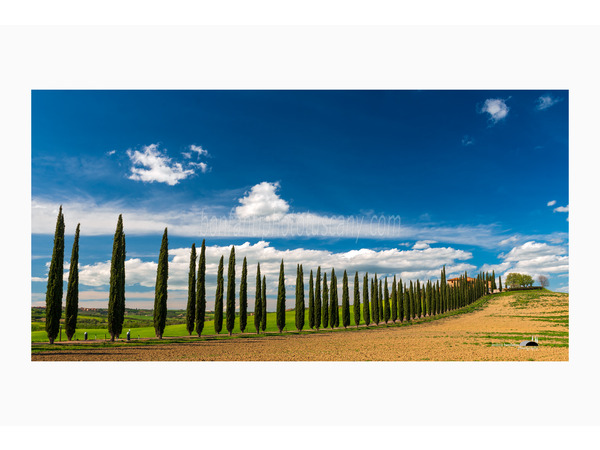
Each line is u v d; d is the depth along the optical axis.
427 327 68.12
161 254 43.06
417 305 95.75
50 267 32.41
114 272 38.00
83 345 32.12
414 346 37.31
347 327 68.25
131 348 32.09
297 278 63.69
